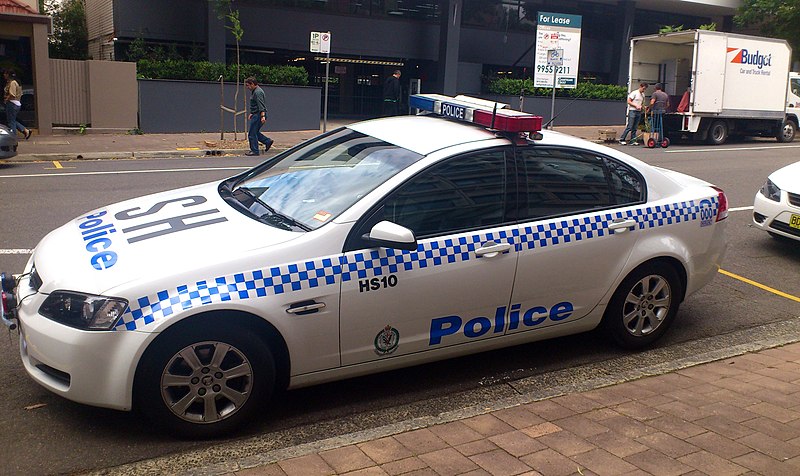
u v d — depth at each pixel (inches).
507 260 170.4
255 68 783.1
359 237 154.9
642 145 792.3
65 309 139.8
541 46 861.2
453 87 969.5
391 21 951.0
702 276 207.2
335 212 158.4
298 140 725.9
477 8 1021.2
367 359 159.6
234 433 150.4
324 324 151.3
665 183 201.5
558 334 188.1
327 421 159.0
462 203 168.6
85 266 145.8
